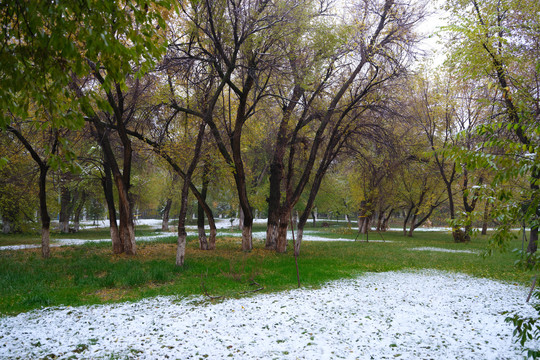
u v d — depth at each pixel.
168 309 8.20
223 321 7.26
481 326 7.10
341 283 11.47
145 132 17.95
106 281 10.53
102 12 3.94
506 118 10.22
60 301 8.85
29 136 16.91
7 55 3.88
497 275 13.41
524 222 3.77
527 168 3.39
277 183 20.41
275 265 14.51
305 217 18.39
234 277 11.52
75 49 3.71
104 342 6.01
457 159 3.84
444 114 27.38
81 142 20.47
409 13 15.87
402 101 17.47
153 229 46.44
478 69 13.66
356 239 33.22
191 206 46.28
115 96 16.02
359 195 38.94
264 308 8.30
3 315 7.66
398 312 8.09
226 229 43.69
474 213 4.03
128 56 4.12
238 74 17.16
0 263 14.18
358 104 17.55
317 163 25.09
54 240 28.42
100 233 37.72
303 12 14.34
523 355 5.52
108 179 18.36
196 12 12.28
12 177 21.23
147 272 11.98
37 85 4.12
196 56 13.84
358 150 20.12
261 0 14.13
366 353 5.59
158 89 14.80
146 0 4.13
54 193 30.16
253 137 20.38
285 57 14.83
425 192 36.09
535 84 12.79
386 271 14.23
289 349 5.73
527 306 8.75
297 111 20.02
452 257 19.17
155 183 41.09
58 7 3.46
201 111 15.39
